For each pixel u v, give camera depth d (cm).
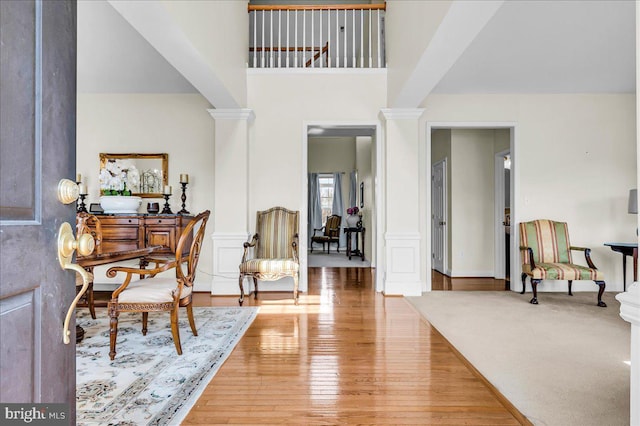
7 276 57
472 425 172
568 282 481
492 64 406
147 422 172
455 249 603
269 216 467
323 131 558
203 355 256
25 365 62
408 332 308
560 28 331
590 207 495
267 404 190
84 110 501
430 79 350
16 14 60
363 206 847
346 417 179
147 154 499
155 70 443
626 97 496
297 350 267
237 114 456
